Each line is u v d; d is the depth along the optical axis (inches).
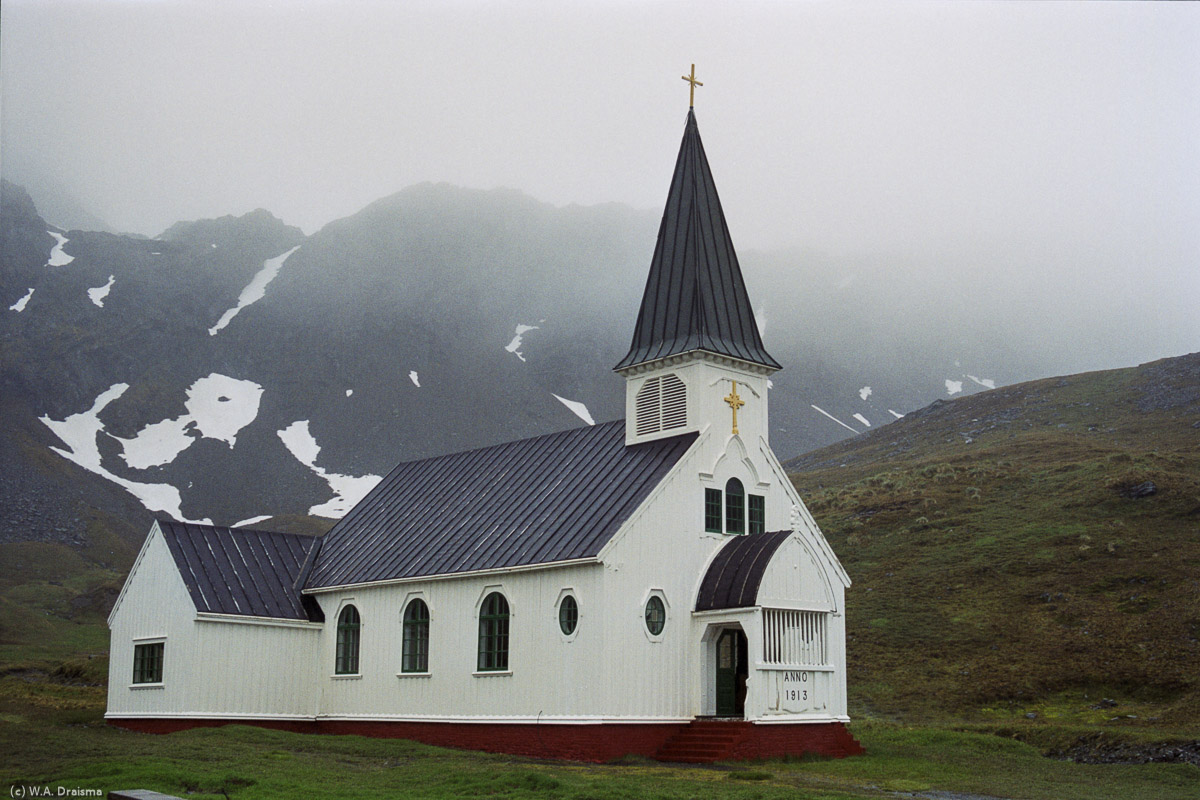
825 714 1201.4
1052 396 4544.8
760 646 1146.7
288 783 839.7
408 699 1344.7
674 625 1193.4
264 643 1451.8
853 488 3380.9
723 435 1300.4
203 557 1482.5
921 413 5206.7
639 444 1343.5
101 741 1113.4
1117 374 4645.7
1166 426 3577.8
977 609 2198.6
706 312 1330.0
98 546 5674.2
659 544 1198.3
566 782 843.4
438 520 1462.8
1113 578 2183.8
